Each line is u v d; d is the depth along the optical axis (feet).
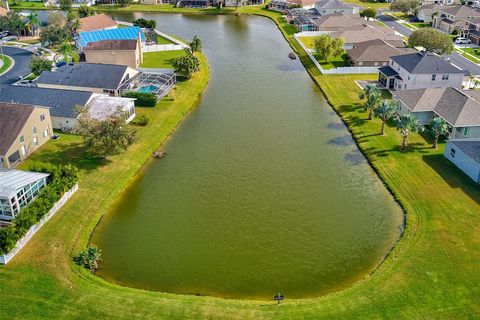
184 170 245.24
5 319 148.97
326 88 351.05
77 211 206.80
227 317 151.43
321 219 206.49
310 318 150.92
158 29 531.91
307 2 617.21
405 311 152.76
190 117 307.78
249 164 250.37
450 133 264.11
